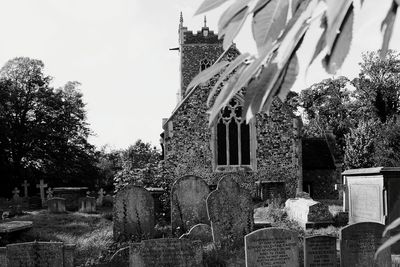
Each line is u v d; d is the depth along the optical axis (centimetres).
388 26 150
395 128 3030
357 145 3156
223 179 1468
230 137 2591
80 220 2170
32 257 1097
